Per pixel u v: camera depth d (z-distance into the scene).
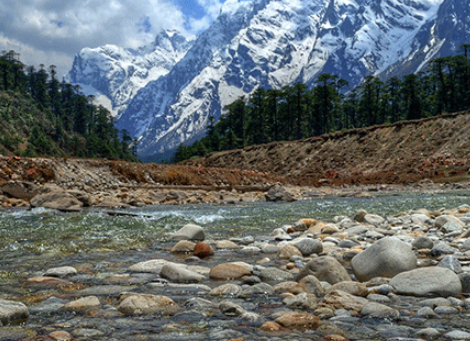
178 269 6.23
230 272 6.41
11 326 3.99
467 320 4.14
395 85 129.00
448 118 60.81
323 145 75.38
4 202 20.39
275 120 121.44
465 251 7.82
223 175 42.34
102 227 12.45
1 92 173.38
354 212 18.05
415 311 4.50
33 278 6.02
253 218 15.80
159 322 4.13
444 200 24.52
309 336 3.72
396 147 63.19
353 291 5.11
